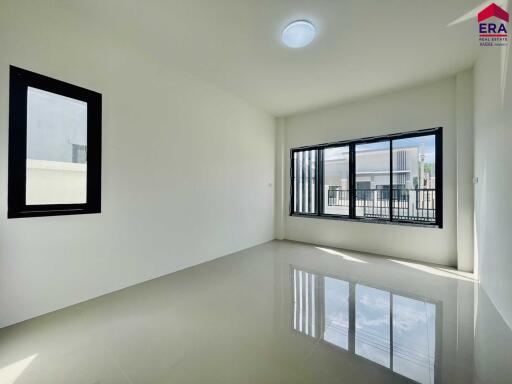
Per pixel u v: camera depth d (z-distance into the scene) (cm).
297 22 238
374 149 455
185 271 338
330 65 321
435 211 376
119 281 274
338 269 346
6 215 196
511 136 203
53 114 227
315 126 501
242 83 378
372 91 402
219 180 404
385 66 322
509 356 166
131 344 179
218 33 258
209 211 387
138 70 289
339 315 222
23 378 146
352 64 318
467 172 333
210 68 333
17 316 203
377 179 455
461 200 338
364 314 223
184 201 347
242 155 452
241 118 446
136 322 208
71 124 238
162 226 319
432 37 260
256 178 489
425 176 395
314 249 458
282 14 229
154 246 310
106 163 260
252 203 479
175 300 250
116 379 146
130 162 282
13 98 202
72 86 233
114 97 266
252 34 258
